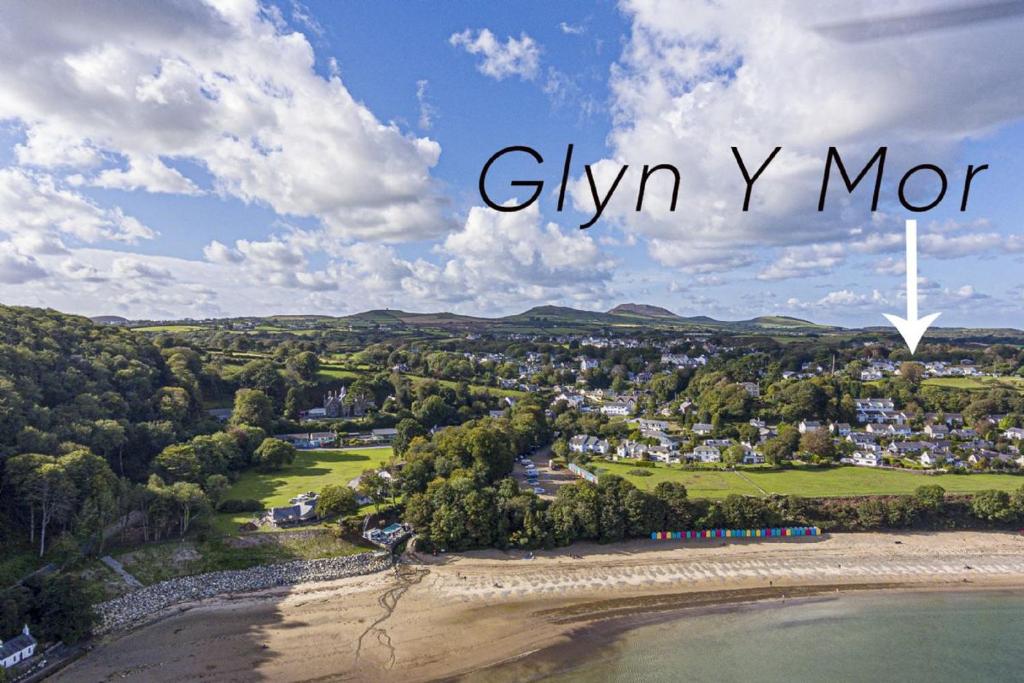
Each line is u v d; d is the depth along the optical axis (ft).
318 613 217.15
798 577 258.98
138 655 185.47
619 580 250.98
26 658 174.91
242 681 173.88
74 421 288.51
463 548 273.54
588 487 296.10
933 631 214.69
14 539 218.79
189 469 294.05
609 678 180.96
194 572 233.14
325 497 273.54
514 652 195.00
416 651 193.88
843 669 188.14
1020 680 183.52
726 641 205.26
